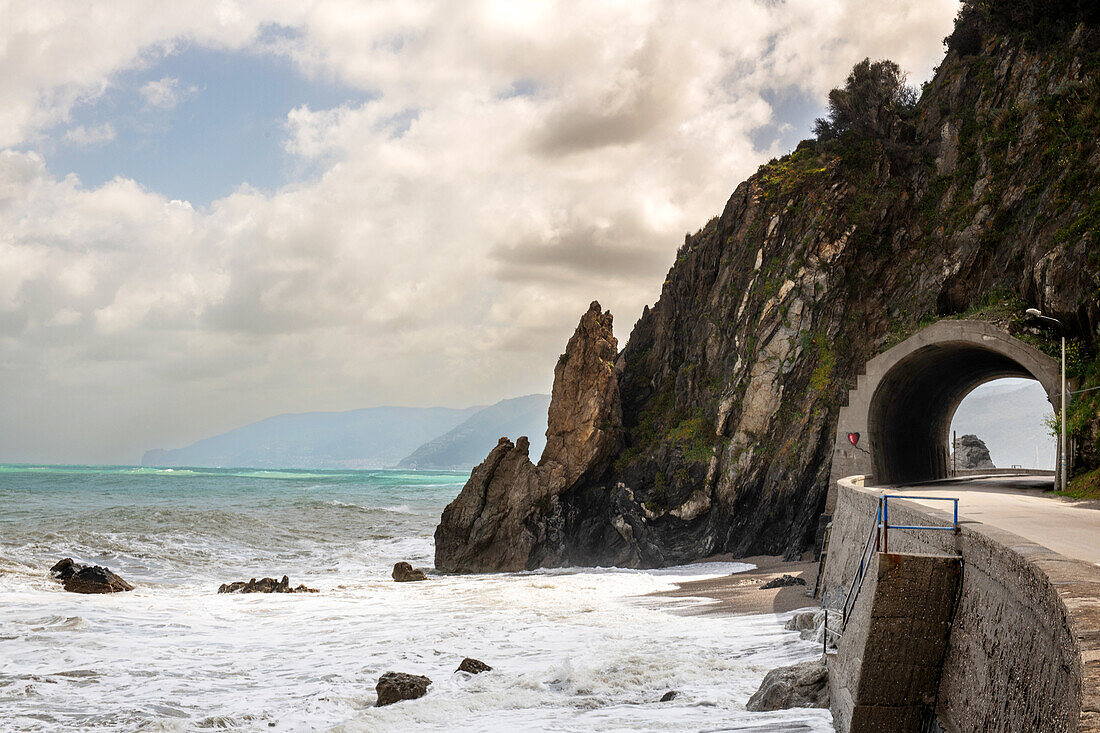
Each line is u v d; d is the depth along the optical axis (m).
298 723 13.47
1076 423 28.22
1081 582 6.63
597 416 42.91
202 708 14.40
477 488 41.41
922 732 9.40
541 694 14.42
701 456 41.59
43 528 42.06
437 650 19.03
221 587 29.92
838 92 45.81
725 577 32.88
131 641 19.98
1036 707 6.71
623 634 20.19
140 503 65.19
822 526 35.19
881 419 37.59
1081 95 36.06
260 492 87.00
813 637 16.98
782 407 40.38
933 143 43.31
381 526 54.28
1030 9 40.97
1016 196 37.69
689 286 49.44
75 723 13.38
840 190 42.75
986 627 8.32
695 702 13.07
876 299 41.34
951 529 9.69
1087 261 28.88
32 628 20.80
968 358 38.03
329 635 21.23
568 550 41.50
